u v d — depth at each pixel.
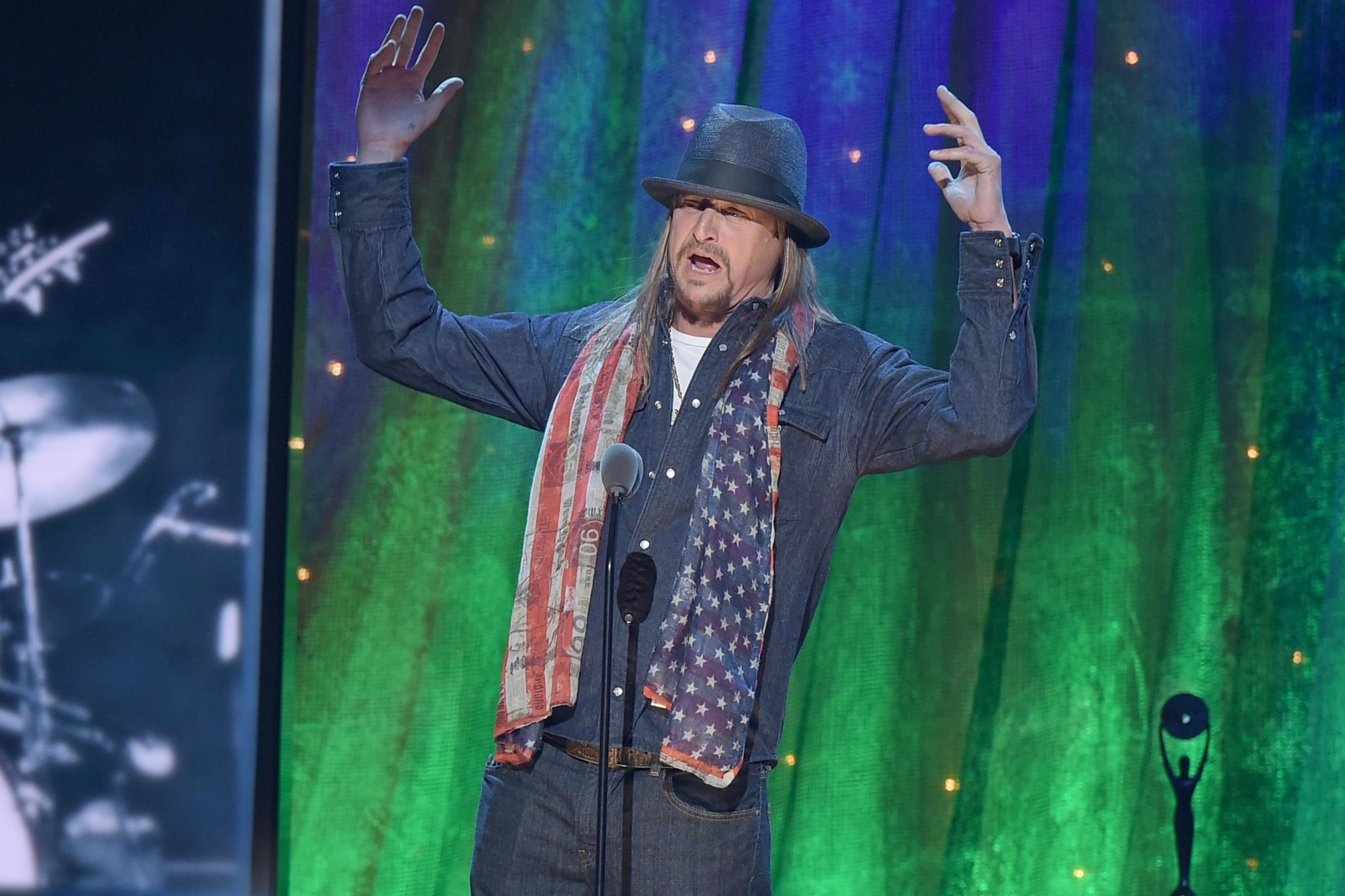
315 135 10.70
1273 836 10.61
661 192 7.48
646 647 6.81
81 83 11.65
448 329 7.65
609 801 6.74
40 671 11.28
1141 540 10.77
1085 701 10.69
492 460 10.71
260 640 10.79
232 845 11.24
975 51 10.91
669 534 6.97
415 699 10.57
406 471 10.65
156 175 11.66
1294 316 10.78
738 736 6.62
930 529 10.78
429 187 10.73
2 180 11.56
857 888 10.58
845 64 10.82
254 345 11.62
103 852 11.17
